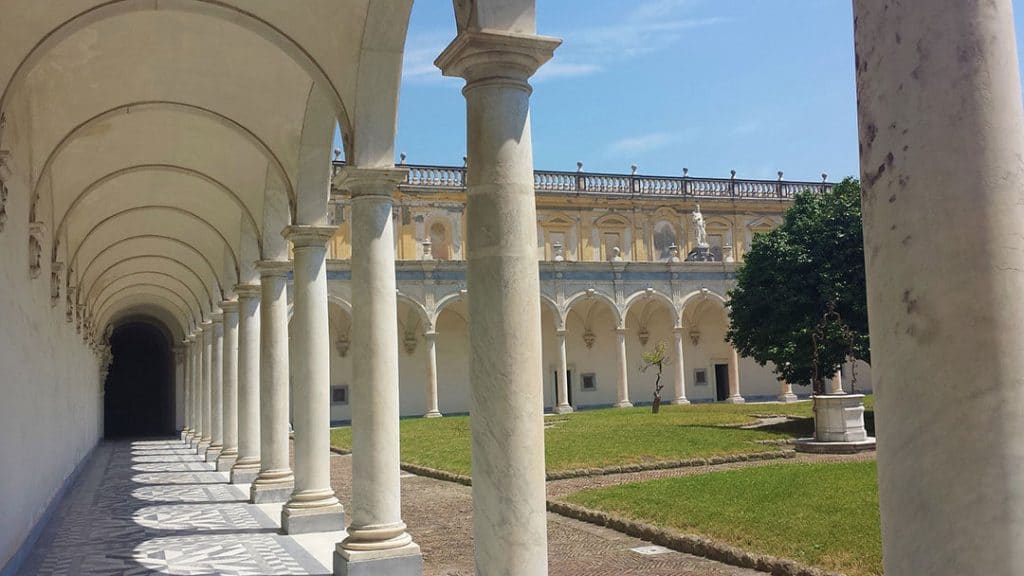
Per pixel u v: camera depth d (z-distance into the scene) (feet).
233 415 71.56
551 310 157.28
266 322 50.11
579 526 40.27
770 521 35.65
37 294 42.57
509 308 19.07
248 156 49.42
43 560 35.19
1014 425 8.27
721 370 181.88
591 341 173.06
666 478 54.13
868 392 183.52
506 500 18.81
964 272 8.47
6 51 28.94
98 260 78.64
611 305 160.04
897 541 8.87
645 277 163.02
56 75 37.99
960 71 8.70
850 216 91.71
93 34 35.78
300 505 39.60
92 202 59.36
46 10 28.96
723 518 37.06
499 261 19.15
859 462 58.65
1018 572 8.10
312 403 40.14
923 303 8.65
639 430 91.30
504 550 18.74
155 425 159.02
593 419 119.34
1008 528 8.16
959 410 8.38
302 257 40.40
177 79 39.99
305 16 30.96
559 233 164.86
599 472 59.31
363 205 30.99
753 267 97.04
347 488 61.31
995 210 8.50
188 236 73.56
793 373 93.66
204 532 40.63
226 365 71.36
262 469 50.96
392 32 30.63
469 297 19.60
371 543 29.43
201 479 65.00
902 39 8.98
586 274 159.02
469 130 19.79
